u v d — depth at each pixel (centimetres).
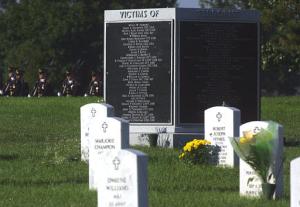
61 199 2622
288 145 4262
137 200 2139
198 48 4081
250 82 4131
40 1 13800
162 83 4075
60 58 13362
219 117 3306
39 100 6625
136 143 4081
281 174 2620
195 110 4084
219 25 4097
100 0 13612
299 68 7600
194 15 4075
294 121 5462
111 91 4144
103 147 2689
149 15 4081
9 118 5278
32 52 13425
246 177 2655
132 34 4109
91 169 2766
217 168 3241
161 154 3644
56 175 3136
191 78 4078
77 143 4053
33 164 3431
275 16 7444
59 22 13388
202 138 4041
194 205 2506
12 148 4025
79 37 13425
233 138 2605
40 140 4438
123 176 2152
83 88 13300
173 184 2898
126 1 13938
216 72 4097
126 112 4119
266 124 2677
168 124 4069
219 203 2536
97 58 13512
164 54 4072
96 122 2697
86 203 2550
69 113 5566
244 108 4125
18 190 2789
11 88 8956
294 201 2123
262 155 2552
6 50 14238
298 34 7419
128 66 4116
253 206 2483
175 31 4050
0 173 3186
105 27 4134
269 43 7538
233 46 4109
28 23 13812
